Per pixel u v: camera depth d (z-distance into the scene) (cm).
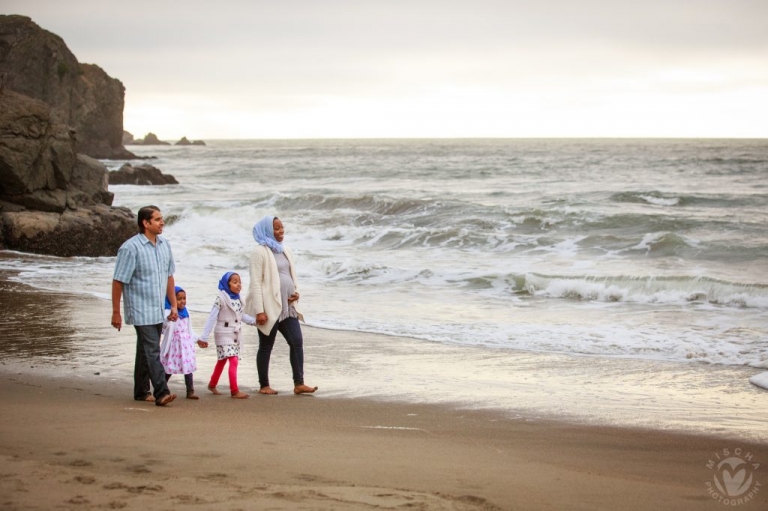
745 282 1481
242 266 1806
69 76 8506
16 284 1470
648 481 479
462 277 1557
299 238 2280
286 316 735
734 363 891
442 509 383
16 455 463
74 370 802
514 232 2356
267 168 6462
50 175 2098
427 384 785
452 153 9794
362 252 2014
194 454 483
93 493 382
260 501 381
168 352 687
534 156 8062
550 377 825
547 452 543
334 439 551
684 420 646
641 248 1920
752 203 2984
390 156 8900
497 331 1089
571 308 1281
